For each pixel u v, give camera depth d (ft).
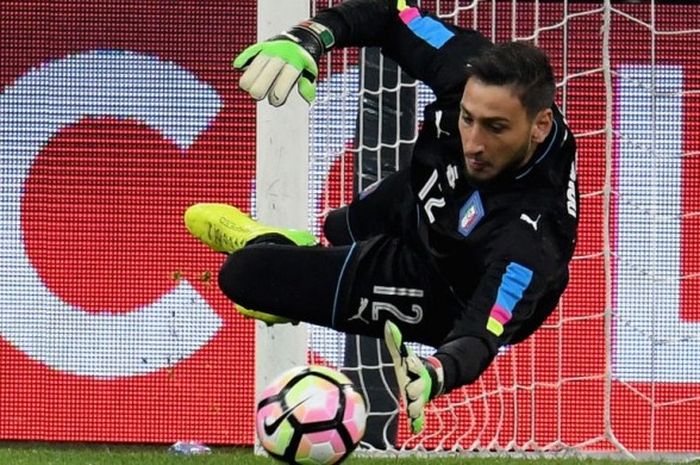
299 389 47.55
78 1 84.02
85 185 84.07
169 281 83.71
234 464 67.05
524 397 82.12
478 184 47.14
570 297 82.94
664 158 83.41
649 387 82.79
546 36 82.94
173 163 83.97
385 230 54.39
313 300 51.67
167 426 83.30
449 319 50.93
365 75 77.66
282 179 67.87
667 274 83.35
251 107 84.12
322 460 47.42
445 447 80.74
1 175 83.76
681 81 83.66
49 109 84.12
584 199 83.35
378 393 78.28
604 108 83.41
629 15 83.30
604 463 71.61
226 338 83.51
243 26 84.07
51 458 69.67
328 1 80.84
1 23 84.07
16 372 83.46
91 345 83.51
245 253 52.19
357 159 78.64
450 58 50.26
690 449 82.69
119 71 84.07
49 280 83.71
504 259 44.70
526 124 45.11
